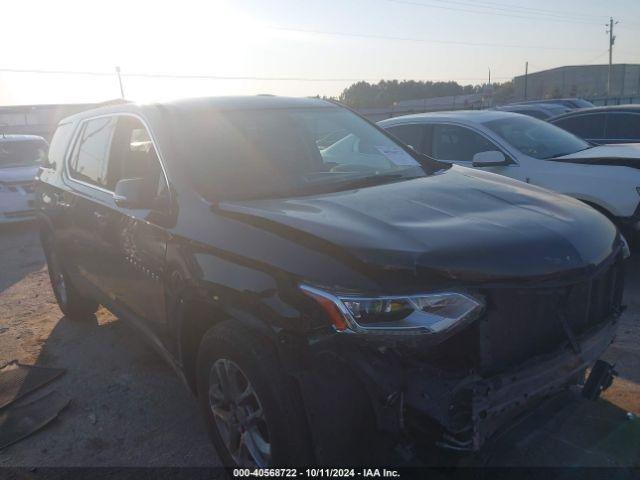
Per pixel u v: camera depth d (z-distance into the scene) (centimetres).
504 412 238
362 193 320
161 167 343
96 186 432
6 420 380
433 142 709
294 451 248
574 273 255
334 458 240
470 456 243
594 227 289
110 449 342
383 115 4347
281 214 281
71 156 498
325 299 232
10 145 1159
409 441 237
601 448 295
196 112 378
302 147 378
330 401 235
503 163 634
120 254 379
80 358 468
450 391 226
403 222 267
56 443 351
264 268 257
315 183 342
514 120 699
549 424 298
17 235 1030
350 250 241
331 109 444
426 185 339
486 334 238
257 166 346
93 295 465
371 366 229
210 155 344
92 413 383
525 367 245
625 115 910
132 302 385
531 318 252
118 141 412
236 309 264
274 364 251
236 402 280
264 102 418
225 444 297
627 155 588
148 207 330
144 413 380
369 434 242
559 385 257
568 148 670
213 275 278
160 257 324
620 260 305
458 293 231
